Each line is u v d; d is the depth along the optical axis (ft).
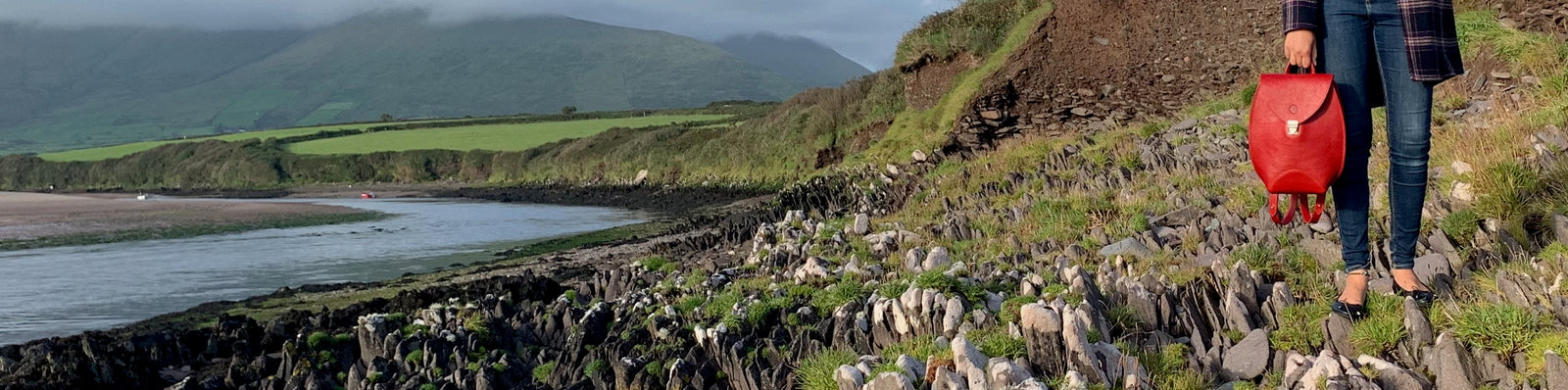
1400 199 14.64
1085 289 18.53
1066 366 15.60
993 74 79.20
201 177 334.03
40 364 33.81
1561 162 21.25
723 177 151.23
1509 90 35.63
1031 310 15.96
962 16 94.22
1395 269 15.29
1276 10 67.92
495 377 27.50
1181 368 15.81
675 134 213.25
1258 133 13.58
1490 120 30.22
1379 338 14.82
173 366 36.09
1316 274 19.19
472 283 44.62
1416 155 14.12
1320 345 15.70
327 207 157.48
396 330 32.50
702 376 21.72
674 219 112.27
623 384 23.24
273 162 325.01
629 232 92.02
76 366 33.09
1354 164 14.28
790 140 138.62
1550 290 15.30
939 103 86.63
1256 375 15.53
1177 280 19.97
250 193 277.64
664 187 168.25
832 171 96.12
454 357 30.09
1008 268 24.38
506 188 234.17
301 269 69.36
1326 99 13.14
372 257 77.36
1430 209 21.21
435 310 35.27
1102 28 77.56
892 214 41.91
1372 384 13.56
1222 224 24.06
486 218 130.62
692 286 31.48
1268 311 17.38
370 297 53.42
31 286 62.59
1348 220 14.97
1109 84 73.10
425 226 113.39
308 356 32.01
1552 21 41.06
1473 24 43.45
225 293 58.29
